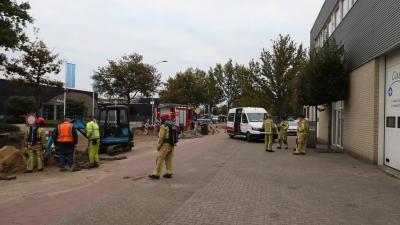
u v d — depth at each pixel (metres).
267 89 38.34
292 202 8.73
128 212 7.81
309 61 21.03
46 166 15.08
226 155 18.80
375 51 14.93
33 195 9.68
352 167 14.52
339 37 22.50
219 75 74.06
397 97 13.74
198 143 27.31
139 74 41.78
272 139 21.02
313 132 23.14
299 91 22.14
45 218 7.40
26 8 24.19
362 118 16.80
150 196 9.32
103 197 9.26
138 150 22.02
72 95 64.94
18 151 14.33
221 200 8.88
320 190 10.13
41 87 31.83
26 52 29.94
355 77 18.23
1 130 26.81
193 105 68.44
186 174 12.70
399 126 13.50
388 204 8.63
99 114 20.22
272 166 14.73
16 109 55.25
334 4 24.11
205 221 7.16
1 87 59.78
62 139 13.99
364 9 16.64
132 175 12.67
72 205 8.47
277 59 38.19
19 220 7.28
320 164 15.38
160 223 7.02
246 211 7.89
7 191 10.25
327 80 19.70
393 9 13.00
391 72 14.34
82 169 14.40
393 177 12.28
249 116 29.62
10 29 23.00
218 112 96.75
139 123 57.53
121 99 44.12
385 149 14.88
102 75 41.94
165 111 39.59
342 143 21.41
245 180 11.56
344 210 8.07
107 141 19.88
